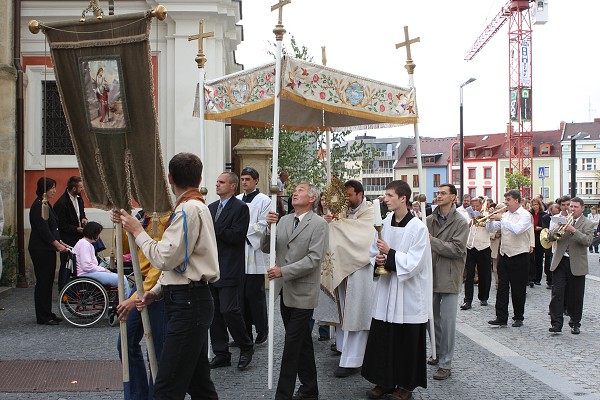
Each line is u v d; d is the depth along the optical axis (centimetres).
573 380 720
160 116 1459
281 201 1063
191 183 477
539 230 1587
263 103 719
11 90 1374
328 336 918
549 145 9781
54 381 679
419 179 789
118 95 473
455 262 736
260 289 861
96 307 976
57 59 486
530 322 1094
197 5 1427
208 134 1448
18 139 1391
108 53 472
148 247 454
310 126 962
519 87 9362
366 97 734
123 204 483
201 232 463
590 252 3172
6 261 1330
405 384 629
